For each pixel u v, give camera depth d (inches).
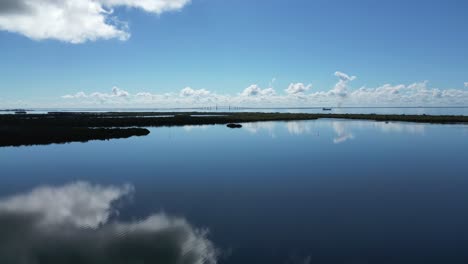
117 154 1352.1
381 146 1596.9
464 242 497.4
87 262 438.0
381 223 577.9
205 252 465.7
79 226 568.7
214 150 1478.8
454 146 1588.3
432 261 438.6
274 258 447.2
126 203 703.7
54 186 850.1
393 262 436.1
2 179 925.8
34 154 1334.9
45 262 438.6
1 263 435.2
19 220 599.5
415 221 586.9
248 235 526.0
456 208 660.1
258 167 1092.5
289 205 684.1
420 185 849.5
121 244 494.3
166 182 888.3
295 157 1294.3
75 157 1283.2
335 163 1162.6
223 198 737.6
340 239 510.0
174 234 530.6
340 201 710.5
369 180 904.3
